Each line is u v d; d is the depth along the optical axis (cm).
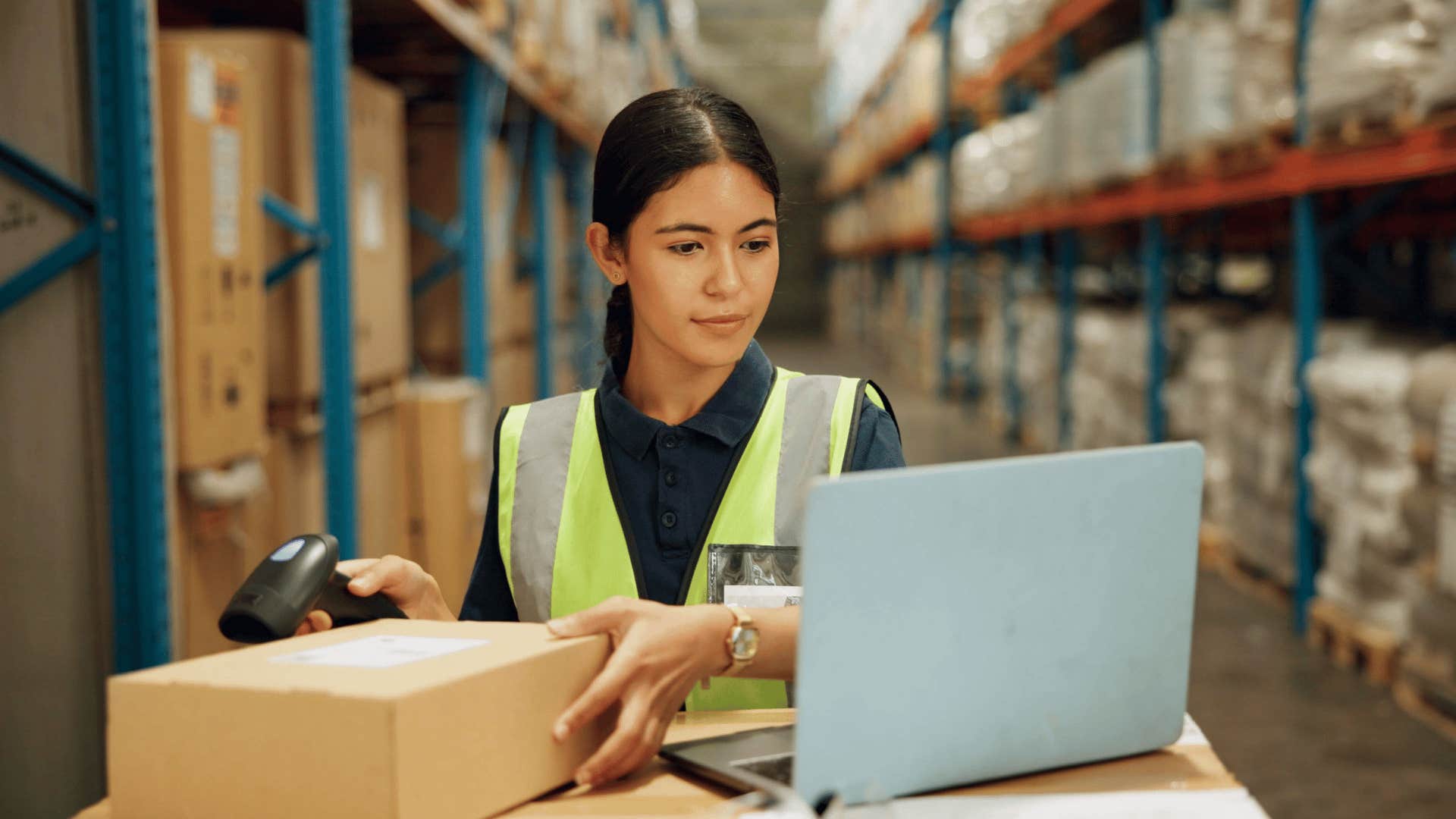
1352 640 417
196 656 282
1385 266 629
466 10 491
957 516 104
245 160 291
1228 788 114
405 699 97
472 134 518
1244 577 538
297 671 105
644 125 141
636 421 153
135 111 227
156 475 233
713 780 115
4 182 222
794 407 155
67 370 232
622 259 149
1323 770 336
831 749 102
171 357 263
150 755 104
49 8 223
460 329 533
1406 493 367
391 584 139
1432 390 345
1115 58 641
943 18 1141
